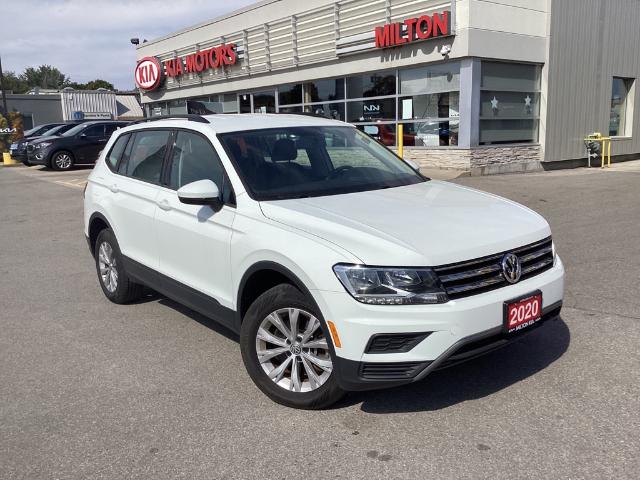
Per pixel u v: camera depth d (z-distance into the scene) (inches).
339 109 721.0
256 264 151.7
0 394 162.2
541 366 165.8
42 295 257.8
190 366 177.3
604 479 115.6
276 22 770.2
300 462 126.0
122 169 228.4
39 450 134.2
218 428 141.0
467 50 554.3
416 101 627.8
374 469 122.3
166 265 194.7
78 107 1881.2
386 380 131.3
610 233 327.3
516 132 622.5
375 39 631.8
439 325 128.6
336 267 132.4
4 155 1029.8
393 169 199.3
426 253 131.4
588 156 684.7
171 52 1012.5
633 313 203.3
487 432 134.2
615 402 144.6
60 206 527.5
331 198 164.4
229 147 177.0
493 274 139.3
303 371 151.3
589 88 671.8
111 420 146.5
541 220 162.1
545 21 612.1
